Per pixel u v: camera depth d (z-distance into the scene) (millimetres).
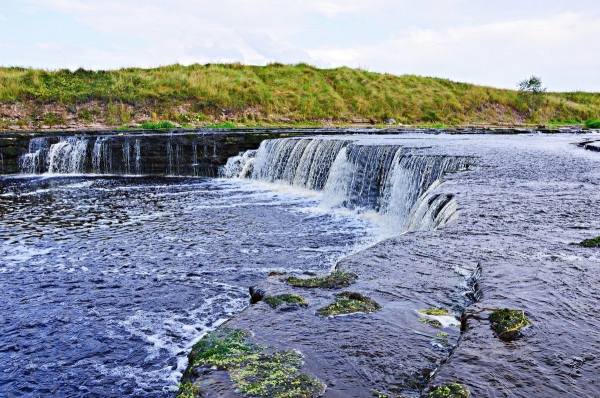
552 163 13586
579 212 7629
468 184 10250
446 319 4051
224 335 3768
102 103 32375
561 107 49250
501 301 4121
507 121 44500
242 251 10070
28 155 22531
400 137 23125
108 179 21156
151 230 11828
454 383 2914
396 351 3539
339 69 45469
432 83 47062
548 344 3393
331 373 3256
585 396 2807
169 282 8250
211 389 3047
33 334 6379
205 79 37156
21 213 13820
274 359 3402
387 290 4652
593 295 4262
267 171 21047
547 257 5383
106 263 9266
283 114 36125
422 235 6480
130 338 6266
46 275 8594
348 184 16578
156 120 31406
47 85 32969
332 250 10258
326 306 4273
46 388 5195
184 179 21562
